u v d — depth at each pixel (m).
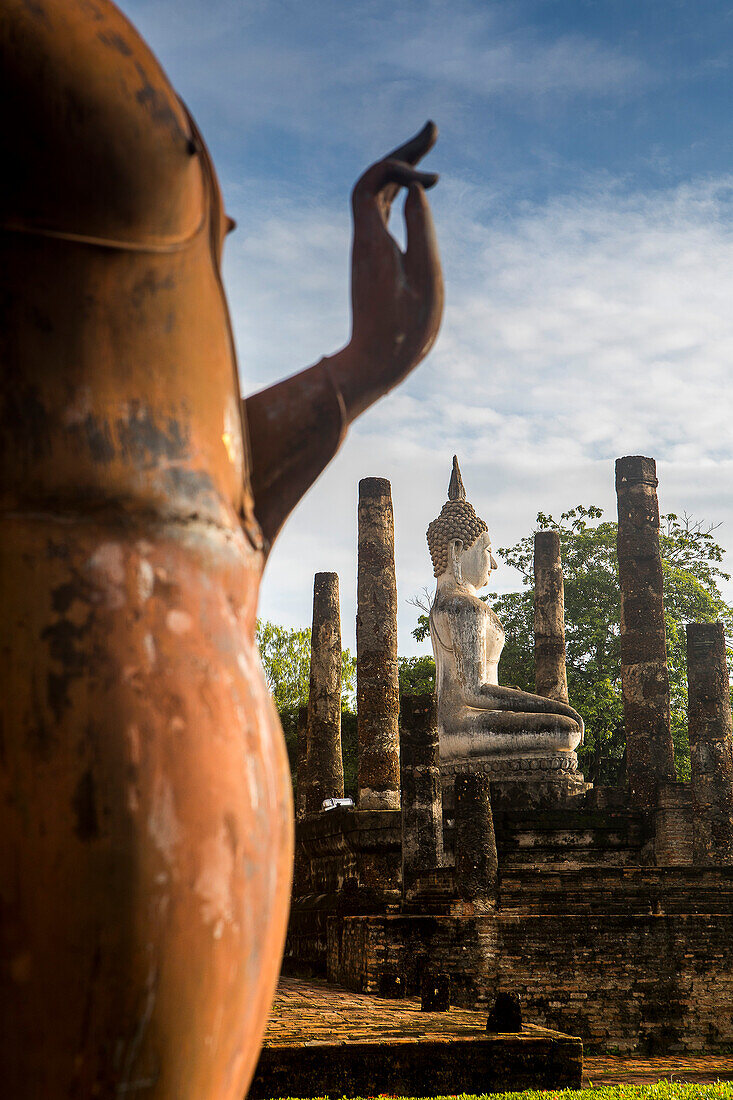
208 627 1.58
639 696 21.44
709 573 34.28
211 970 1.47
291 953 20.34
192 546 1.60
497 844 18.23
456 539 21.75
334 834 19.03
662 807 19.75
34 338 1.54
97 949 1.38
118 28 1.64
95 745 1.42
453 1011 12.60
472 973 14.30
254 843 1.55
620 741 33.66
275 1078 9.17
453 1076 9.52
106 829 1.40
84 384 1.56
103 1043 1.38
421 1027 10.73
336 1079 9.31
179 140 1.64
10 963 1.35
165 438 1.60
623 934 14.40
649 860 18.91
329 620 25.39
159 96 1.64
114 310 1.59
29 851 1.37
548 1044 9.70
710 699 20.08
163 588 1.54
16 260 1.55
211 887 1.47
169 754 1.46
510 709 20.31
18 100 1.51
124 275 1.60
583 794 20.28
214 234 1.78
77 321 1.57
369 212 2.10
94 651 1.46
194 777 1.48
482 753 20.17
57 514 1.51
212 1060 1.49
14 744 1.40
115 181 1.57
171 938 1.43
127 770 1.43
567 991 14.21
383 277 2.03
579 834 18.67
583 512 34.78
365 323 2.03
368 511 22.05
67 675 1.44
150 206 1.61
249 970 1.55
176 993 1.43
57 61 1.53
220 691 1.55
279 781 1.66
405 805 17.05
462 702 20.64
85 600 1.48
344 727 33.78
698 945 14.39
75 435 1.54
